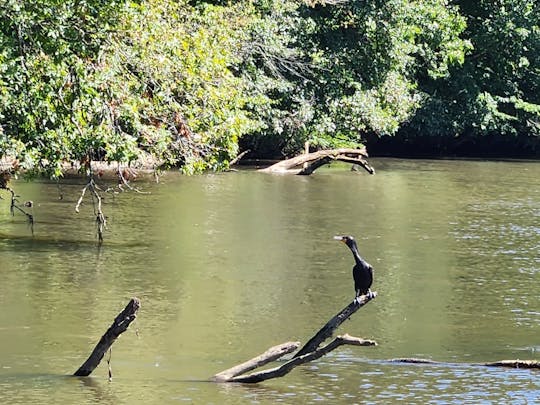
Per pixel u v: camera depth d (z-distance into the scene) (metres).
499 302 17.19
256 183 34.28
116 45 19.14
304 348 12.38
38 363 12.90
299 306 16.55
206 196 30.09
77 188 30.11
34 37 16.97
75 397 11.48
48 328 14.61
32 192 28.88
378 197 31.61
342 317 12.40
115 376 12.41
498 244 23.11
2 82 16.19
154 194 30.02
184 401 11.41
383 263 20.48
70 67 17.64
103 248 20.91
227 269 19.30
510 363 13.19
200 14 30.05
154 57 20.72
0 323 14.80
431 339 14.71
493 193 33.91
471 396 11.78
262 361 12.30
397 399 11.66
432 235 24.20
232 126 22.28
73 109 17.98
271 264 19.94
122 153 18.91
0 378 12.20
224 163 22.48
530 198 32.69
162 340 14.23
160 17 22.66
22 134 17.78
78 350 13.55
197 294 17.14
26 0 16.59
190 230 23.64
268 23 36.88
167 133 20.83
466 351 14.07
